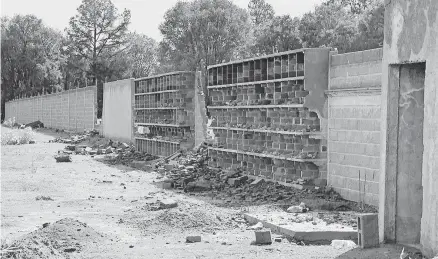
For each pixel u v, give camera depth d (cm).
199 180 2592
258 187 2316
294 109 2200
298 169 2206
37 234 1441
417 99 1217
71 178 2861
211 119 2997
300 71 2125
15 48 9869
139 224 1672
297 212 1786
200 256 1279
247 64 2588
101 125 5194
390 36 1218
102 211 1936
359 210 1798
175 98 3438
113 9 9238
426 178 1085
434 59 1069
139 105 4162
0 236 1536
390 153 1223
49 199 2194
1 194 2317
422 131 1213
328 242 1430
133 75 9769
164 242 1445
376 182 1816
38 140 5803
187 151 3309
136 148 4144
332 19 6153
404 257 1086
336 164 2020
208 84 3014
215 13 7275
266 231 1403
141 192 2403
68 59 9538
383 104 1243
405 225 1219
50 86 10038
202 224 1642
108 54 9250
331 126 2047
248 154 2541
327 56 2075
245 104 2616
